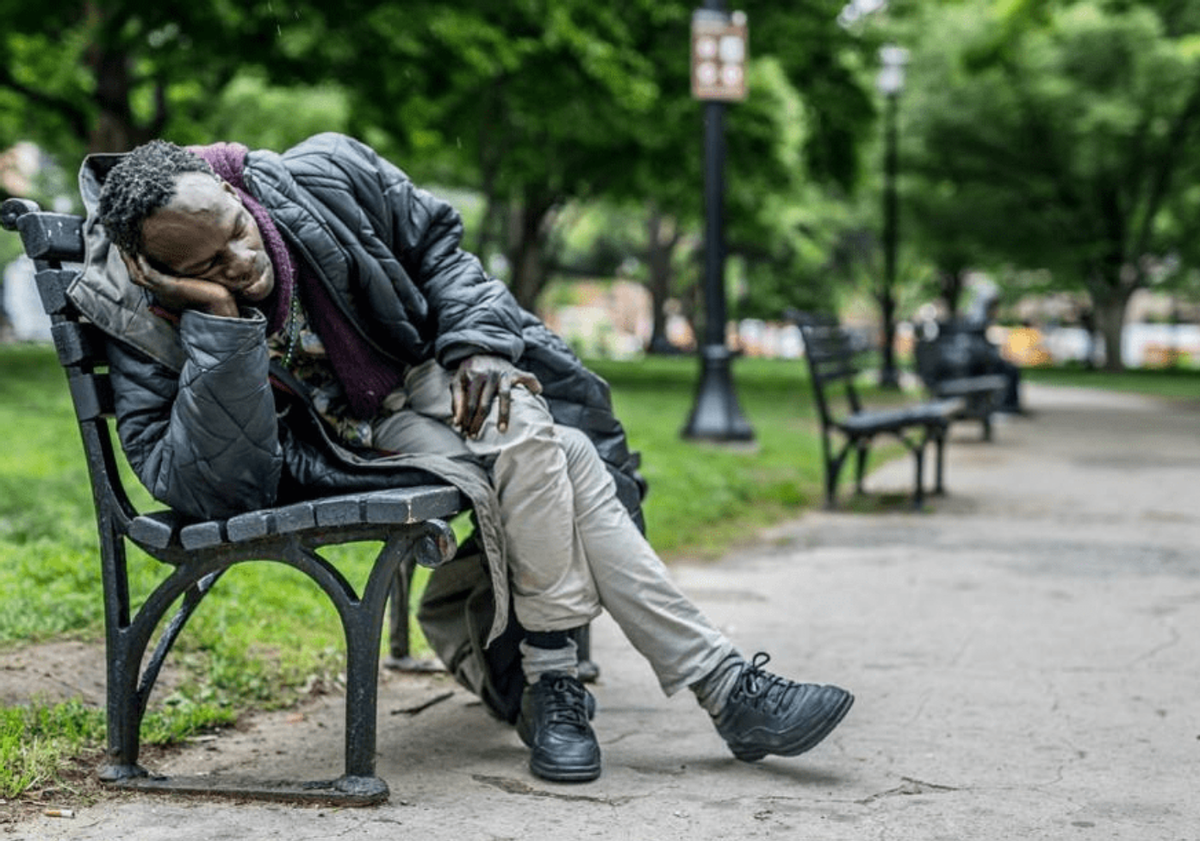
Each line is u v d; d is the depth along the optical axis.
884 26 30.70
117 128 20.62
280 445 3.27
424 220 3.50
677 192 29.16
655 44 23.84
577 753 3.44
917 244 47.88
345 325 3.36
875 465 12.83
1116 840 3.05
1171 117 41.00
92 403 3.20
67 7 18.95
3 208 3.14
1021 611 5.96
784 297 63.66
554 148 27.03
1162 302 88.44
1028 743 3.87
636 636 3.51
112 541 3.26
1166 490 10.98
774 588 6.53
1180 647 5.21
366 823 3.05
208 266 3.00
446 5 18.52
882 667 4.87
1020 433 17.52
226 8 18.12
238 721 3.92
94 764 3.39
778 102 26.06
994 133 42.09
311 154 3.38
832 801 3.31
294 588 5.38
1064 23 39.03
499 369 3.38
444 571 3.76
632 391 22.53
